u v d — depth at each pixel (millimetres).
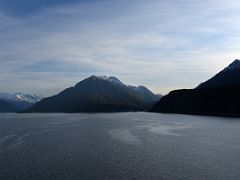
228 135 96125
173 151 68750
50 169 52281
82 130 118688
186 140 86312
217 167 53125
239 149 70625
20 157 63250
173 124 138875
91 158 61250
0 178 47250
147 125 136750
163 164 55656
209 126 126312
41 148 74750
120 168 52750
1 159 61219
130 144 79812
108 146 76562
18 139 93438
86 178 46781
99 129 121562
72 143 82562
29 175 48656
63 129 124562
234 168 52344
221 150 69500
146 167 53375
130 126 133250
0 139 94125
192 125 132250
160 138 91500
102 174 48906
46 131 117375
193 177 47125
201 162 57156
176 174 48844
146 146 76188
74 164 55938
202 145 76875
